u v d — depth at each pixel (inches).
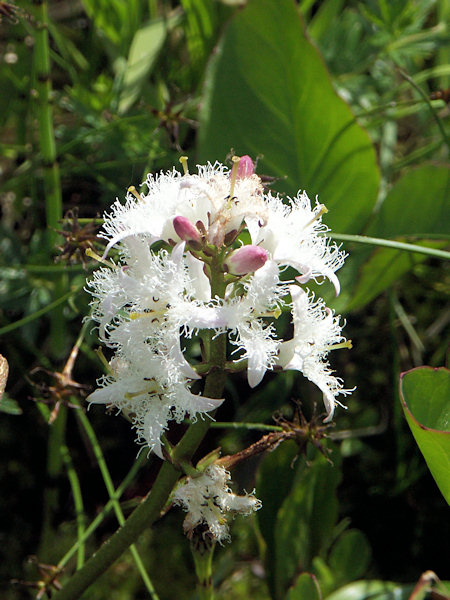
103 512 10.5
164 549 13.0
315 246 7.0
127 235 6.5
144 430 6.5
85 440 12.9
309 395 13.2
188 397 6.4
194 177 6.9
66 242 9.3
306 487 10.4
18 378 13.2
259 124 11.0
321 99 10.8
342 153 11.1
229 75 10.9
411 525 12.9
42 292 12.1
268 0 10.3
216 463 7.2
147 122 12.7
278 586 10.6
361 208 11.6
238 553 12.9
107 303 6.5
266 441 7.6
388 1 12.7
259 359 6.4
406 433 13.1
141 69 13.1
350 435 12.9
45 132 10.9
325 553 11.0
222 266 6.7
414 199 11.8
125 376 6.7
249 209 6.6
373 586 10.1
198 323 6.3
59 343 11.9
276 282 6.5
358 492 13.2
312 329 6.8
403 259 11.5
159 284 6.4
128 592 12.5
